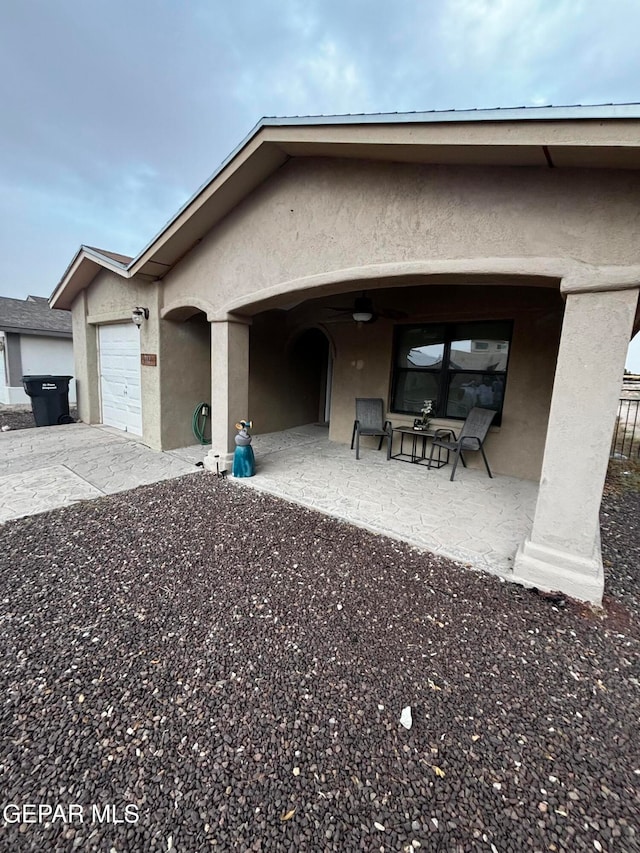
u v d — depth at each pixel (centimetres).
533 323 565
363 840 141
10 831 140
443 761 169
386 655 230
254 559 335
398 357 725
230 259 520
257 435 869
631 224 254
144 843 137
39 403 948
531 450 579
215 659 223
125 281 727
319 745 175
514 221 295
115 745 172
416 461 662
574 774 165
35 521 402
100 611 263
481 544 367
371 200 371
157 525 398
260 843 139
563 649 238
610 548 385
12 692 197
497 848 139
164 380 684
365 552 353
